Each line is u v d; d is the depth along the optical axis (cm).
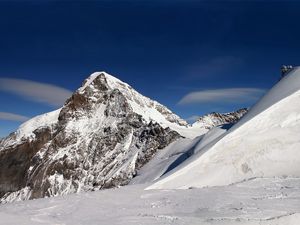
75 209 2322
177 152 8812
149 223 1806
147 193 2848
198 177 3719
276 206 2011
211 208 2102
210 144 4459
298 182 2756
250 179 3106
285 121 4162
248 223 1636
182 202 2395
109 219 1977
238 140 4041
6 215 1980
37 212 2266
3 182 13762
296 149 3712
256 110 5050
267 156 3716
